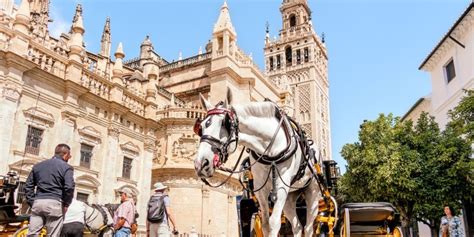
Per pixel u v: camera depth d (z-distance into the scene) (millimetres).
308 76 81312
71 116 20641
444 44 27812
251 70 43844
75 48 21469
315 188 6289
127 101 25156
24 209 17516
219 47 41938
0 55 17484
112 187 22688
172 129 35031
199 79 44531
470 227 22469
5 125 17219
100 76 22953
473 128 16422
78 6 24500
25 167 17984
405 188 21062
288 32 87625
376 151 22406
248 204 6648
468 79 24875
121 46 25266
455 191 20297
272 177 5227
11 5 33219
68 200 6410
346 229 6801
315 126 76812
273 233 4793
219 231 33750
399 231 7797
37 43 19406
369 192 22828
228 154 4930
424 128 23562
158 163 34688
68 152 6965
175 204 32500
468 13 23656
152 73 27781
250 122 5293
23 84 18438
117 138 23625
